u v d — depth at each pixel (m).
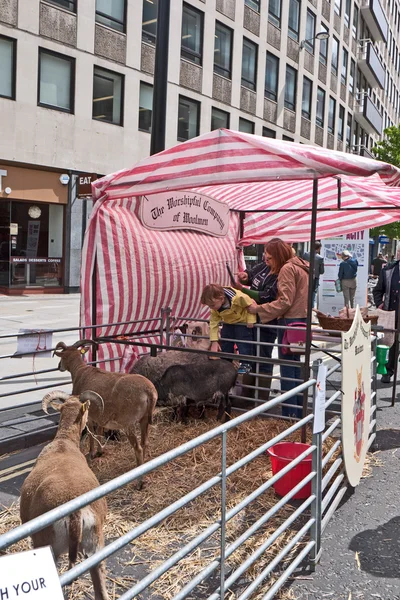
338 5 34.78
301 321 5.98
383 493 4.59
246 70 26.34
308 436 5.60
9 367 8.77
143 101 22.22
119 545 1.98
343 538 3.84
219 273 8.30
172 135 22.59
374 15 39.28
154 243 6.96
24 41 18.12
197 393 5.77
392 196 7.09
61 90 19.52
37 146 18.78
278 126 28.94
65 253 20.45
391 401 7.61
